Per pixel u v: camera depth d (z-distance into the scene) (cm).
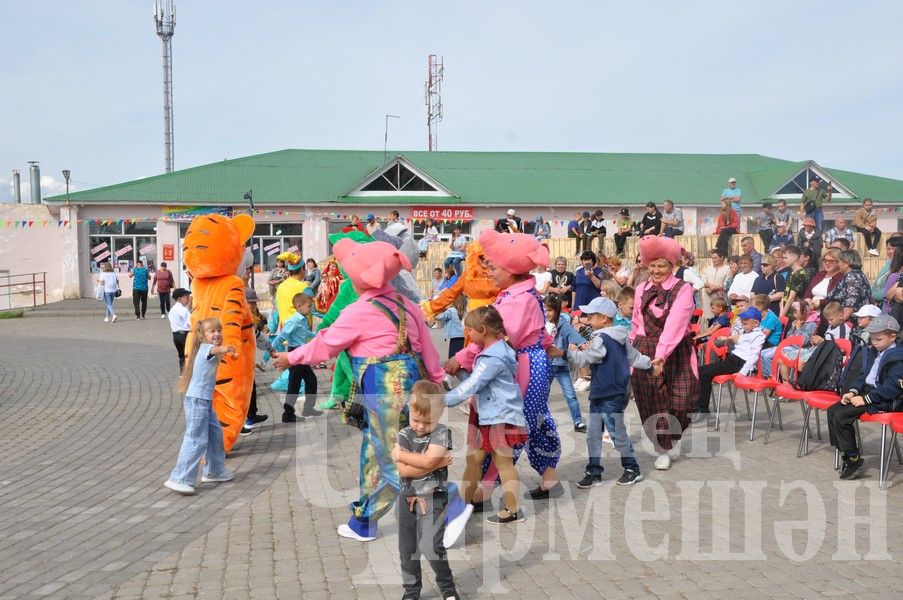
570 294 1493
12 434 958
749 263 1309
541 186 3219
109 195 2922
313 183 3145
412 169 3048
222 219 847
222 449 732
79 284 2919
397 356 570
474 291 837
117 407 1119
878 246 1850
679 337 725
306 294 1085
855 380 742
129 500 680
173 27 4534
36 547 566
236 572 514
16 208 2958
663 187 3281
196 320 830
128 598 476
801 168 3225
